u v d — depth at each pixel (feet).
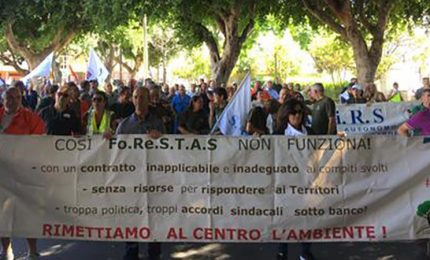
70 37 111.04
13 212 20.94
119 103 36.37
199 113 35.81
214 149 20.68
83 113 35.09
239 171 20.70
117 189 20.84
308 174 20.67
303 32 122.42
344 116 41.47
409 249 24.27
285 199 20.71
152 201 20.84
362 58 71.67
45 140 20.89
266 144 20.65
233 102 30.86
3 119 23.40
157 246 23.65
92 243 25.45
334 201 20.70
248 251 24.26
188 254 23.95
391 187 20.71
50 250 24.41
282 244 22.98
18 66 138.51
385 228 20.75
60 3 94.02
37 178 20.93
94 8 81.00
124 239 20.92
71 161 20.88
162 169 20.79
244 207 20.74
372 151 20.68
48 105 34.47
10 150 20.92
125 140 20.77
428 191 20.72
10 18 96.89
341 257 23.40
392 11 79.97
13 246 25.03
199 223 20.81
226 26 81.92
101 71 86.17
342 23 74.74
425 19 86.12
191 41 87.20
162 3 73.15
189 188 20.79
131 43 152.35
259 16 83.66
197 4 76.64
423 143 20.68
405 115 41.16
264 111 31.71
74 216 20.92
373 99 51.93
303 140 20.61
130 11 73.97
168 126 36.63
